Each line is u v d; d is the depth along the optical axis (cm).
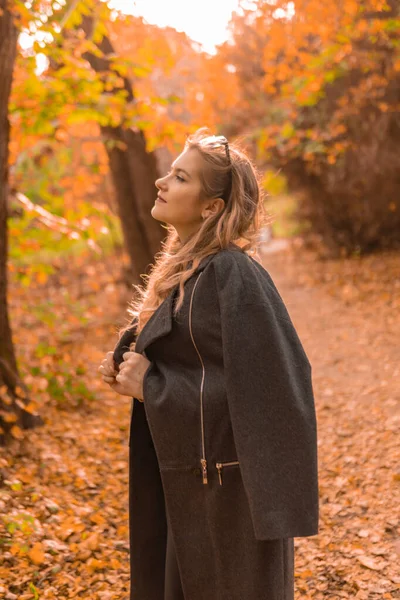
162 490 220
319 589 296
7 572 294
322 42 866
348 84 1099
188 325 192
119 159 920
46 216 637
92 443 500
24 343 807
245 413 179
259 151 1117
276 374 181
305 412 182
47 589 288
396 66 883
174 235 226
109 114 645
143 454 217
